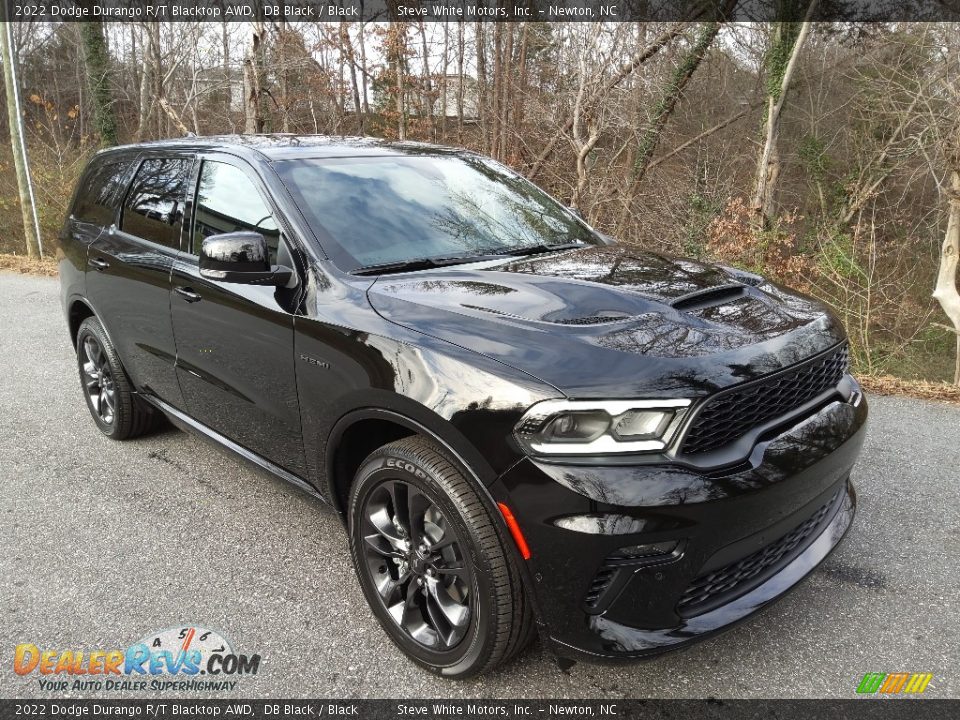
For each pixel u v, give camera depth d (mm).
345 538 3395
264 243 2742
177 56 17812
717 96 15047
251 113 13141
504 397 2076
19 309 8797
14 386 5699
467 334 2295
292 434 2920
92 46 15883
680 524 1991
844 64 15805
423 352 2291
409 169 3514
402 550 2514
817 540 2607
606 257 3119
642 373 2037
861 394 2783
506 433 2059
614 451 2000
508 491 2062
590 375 2041
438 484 2225
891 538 3311
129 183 4102
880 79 12570
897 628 2693
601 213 12727
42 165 16703
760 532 2176
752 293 2715
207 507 3697
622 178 12586
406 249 3012
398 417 2344
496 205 3553
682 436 2018
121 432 4461
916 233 13680
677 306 2469
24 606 2902
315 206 3029
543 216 3676
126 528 3494
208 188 3426
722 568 2207
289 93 15734
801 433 2299
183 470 4129
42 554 3273
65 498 3809
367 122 17031
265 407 3014
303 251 2855
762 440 2211
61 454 4375
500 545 2154
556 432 2008
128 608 2885
